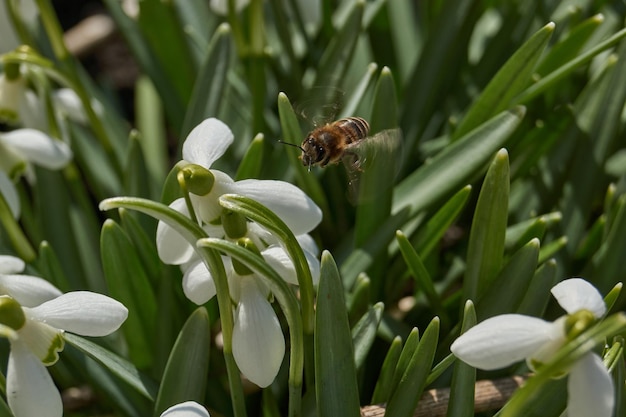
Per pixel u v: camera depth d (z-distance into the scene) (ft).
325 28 1.57
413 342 1.20
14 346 1.13
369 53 1.56
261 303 1.14
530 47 1.34
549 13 1.52
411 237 1.39
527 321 1.09
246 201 1.13
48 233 1.48
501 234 1.26
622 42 1.39
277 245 1.17
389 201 1.35
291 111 1.33
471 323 1.17
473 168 1.35
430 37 1.47
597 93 1.41
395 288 1.43
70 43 2.02
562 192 1.43
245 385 1.37
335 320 1.18
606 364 1.16
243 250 1.11
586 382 1.08
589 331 1.07
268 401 1.29
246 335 1.14
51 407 1.14
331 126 1.28
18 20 1.48
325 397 1.19
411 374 1.19
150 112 1.72
